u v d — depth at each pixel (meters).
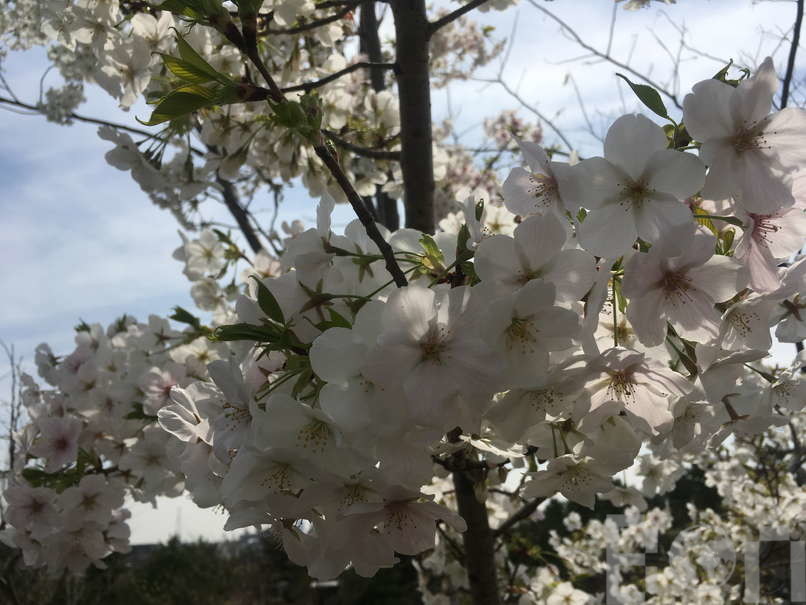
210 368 0.25
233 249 0.59
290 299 0.25
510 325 0.22
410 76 0.48
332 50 0.61
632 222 0.23
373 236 0.25
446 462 0.34
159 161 0.52
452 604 0.81
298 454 0.23
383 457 0.22
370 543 0.26
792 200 0.23
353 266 0.26
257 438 0.23
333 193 0.56
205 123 0.52
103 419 0.62
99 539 0.60
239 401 0.25
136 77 0.46
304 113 0.25
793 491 1.01
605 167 0.23
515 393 0.24
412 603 2.31
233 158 0.52
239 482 0.24
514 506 0.72
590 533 1.07
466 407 0.22
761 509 1.00
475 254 0.22
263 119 0.51
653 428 0.25
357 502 0.24
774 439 1.12
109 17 0.45
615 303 0.24
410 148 0.48
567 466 0.28
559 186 0.23
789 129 0.22
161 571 3.22
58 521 0.58
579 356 0.22
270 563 3.32
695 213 0.25
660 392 0.25
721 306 0.25
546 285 0.21
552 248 0.22
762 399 0.30
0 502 0.76
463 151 1.12
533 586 0.70
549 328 0.22
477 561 0.47
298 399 0.24
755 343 0.25
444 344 0.22
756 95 0.22
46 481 0.60
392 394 0.21
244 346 0.30
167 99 0.25
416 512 0.25
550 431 0.27
